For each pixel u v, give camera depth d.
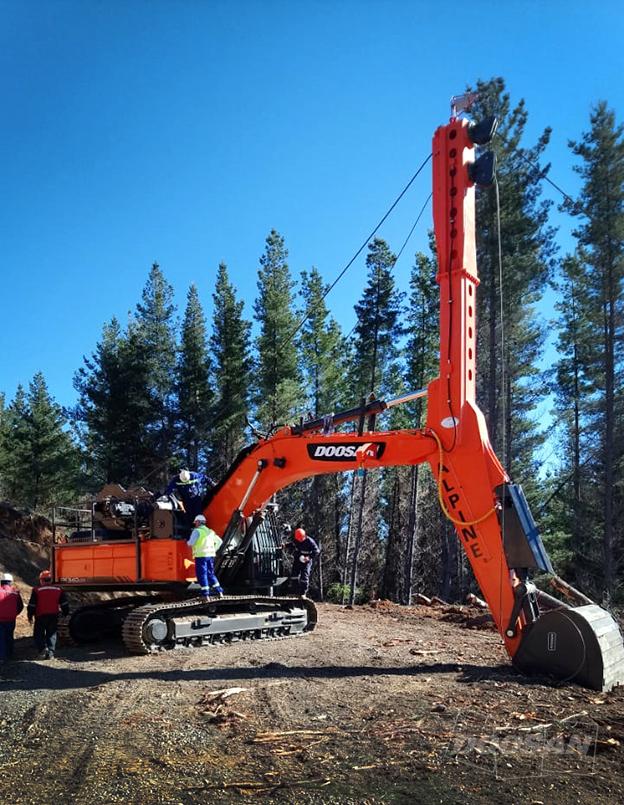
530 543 8.62
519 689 7.88
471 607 17.66
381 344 38.72
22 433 51.38
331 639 12.58
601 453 33.19
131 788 5.24
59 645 13.02
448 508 9.21
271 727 6.69
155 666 10.10
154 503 12.30
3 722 7.35
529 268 29.59
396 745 5.97
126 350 40.69
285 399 38.09
